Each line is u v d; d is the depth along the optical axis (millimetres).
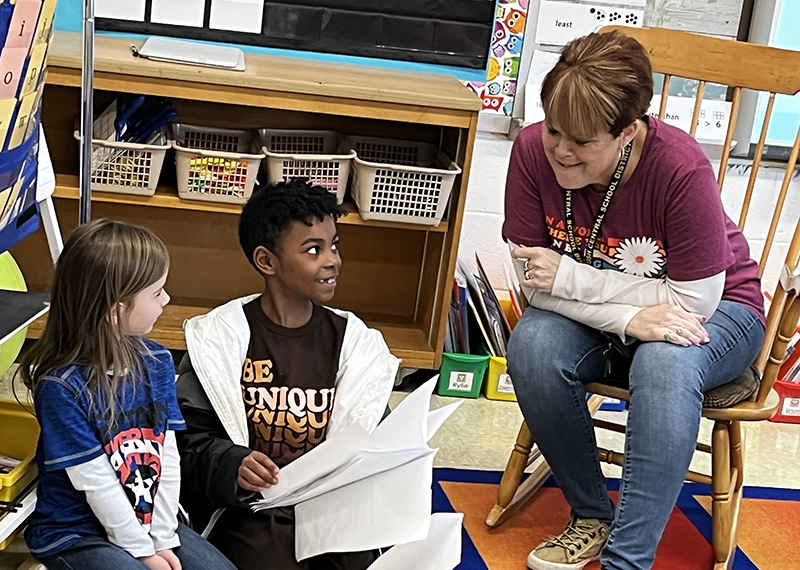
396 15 2629
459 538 1376
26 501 1446
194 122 2609
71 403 1354
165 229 2715
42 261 2678
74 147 2551
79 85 2205
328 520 1461
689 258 1729
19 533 1600
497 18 2664
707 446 2014
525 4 2658
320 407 1646
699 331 1745
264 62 2469
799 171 2889
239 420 1598
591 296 1811
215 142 2631
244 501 1540
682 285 1757
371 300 2852
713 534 1894
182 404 1624
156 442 1431
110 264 1357
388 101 2295
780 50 2076
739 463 1998
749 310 1878
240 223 1675
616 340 1862
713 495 1877
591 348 1848
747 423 2641
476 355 2654
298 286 1616
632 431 1699
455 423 2461
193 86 2232
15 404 1668
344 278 2820
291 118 2643
